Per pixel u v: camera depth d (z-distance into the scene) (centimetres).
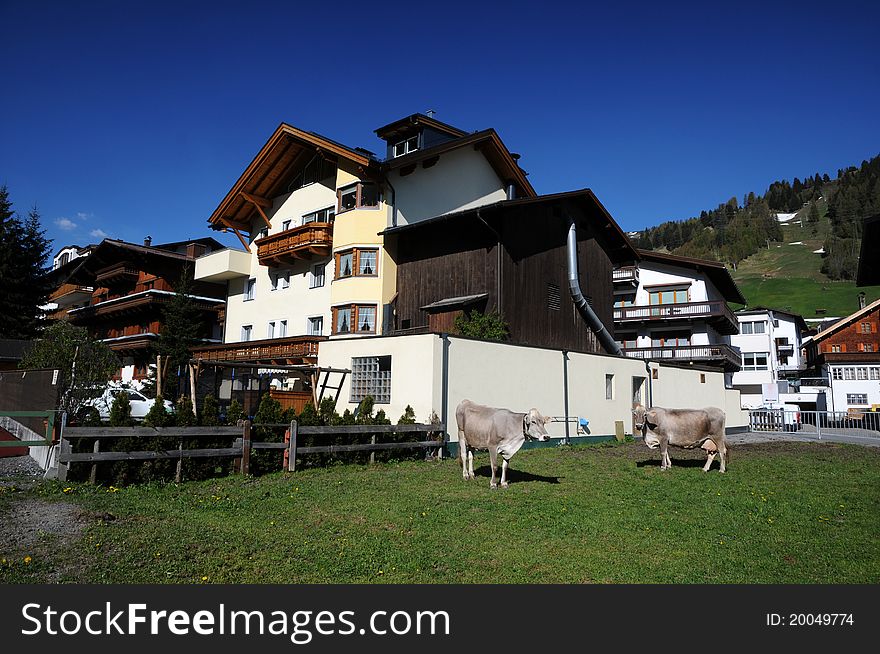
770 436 2544
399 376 1620
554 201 2608
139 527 733
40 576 568
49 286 4062
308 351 2411
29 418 1248
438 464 1378
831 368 4572
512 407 1767
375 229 2538
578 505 917
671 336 4394
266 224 3169
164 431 1052
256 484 1060
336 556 652
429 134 3012
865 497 998
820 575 612
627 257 3253
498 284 2228
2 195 3897
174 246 4331
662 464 1368
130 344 3694
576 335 2686
